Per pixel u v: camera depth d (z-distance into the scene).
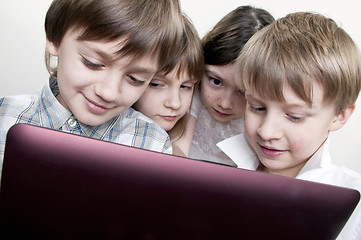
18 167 0.40
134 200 0.40
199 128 1.19
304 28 0.79
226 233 0.41
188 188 0.40
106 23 0.65
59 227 0.42
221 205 0.40
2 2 1.33
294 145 0.75
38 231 0.42
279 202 0.40
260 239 0.41
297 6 1.32
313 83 0.71
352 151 1.42
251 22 0.98
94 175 0.40
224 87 1.00
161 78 0.89
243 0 1.30
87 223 0.42
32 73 1.40
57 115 0.82
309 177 0.81
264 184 0.40
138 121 0.90
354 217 0.78
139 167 0.40
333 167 0.85
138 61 0.69
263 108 0.77
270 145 0.77
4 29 1.35
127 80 0.71
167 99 0.93
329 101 0.73
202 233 0.41
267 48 0.76
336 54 0.74
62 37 0.70
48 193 0.41
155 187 0.40
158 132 0.91
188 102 0.98
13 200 0.41
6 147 0.40
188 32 0.88
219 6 1.30
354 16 1.32
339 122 0.82
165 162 0.40
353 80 0.77
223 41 0.96
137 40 0.67
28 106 0.84
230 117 1.06
